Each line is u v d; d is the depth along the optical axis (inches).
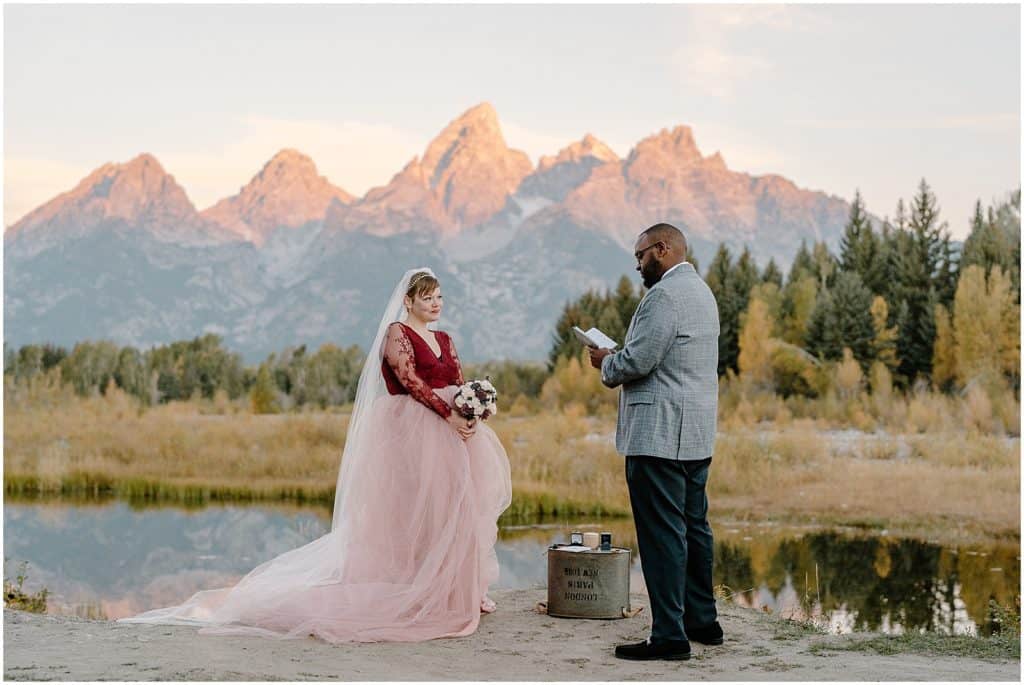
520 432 976.9
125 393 1423.5
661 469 199.0
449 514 229.6
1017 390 927.7
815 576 473.7
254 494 856.9
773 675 182.7
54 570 539.2
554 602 238.5
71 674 168.6
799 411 1009.5
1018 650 205.8
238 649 197.3
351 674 179.3
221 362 1545.3
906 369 1023.6
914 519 624.4
